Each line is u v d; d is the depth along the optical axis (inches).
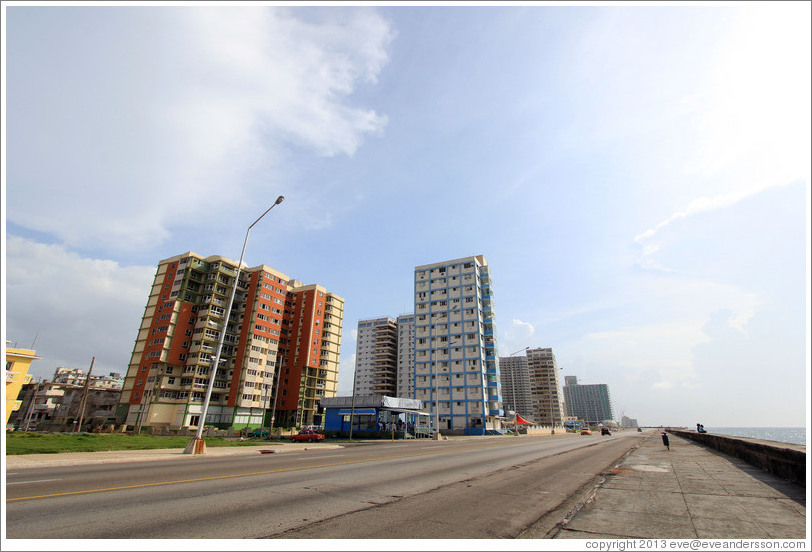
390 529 229.8
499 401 3479.3
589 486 387.5
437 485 384.8
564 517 263.1
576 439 1782.7
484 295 3811.5
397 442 1549.0
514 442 1459.2
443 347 3599.9
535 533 227.1
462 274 3784.5
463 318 3619.6
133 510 256.5
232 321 3597.4
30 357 1397.6
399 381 6186.0
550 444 1269.7
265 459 652.7
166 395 3073.3
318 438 1678.2
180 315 3280.0
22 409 3863.2
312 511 268.4
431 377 3565.5
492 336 3666.3
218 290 3503.9
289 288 4370.1
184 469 479.8
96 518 235.5
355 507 282.8
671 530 230.8
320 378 4141.2
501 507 290.5
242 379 3336.6
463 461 634.2
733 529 231.8
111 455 636.7
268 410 3821.4
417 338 3759.8
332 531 224.2
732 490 354.0
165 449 784.3
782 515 262.1
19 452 608.4
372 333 6678.2
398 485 380.8
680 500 312.7
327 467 524.7
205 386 3223.4
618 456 748.0
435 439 1967.3
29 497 285.6
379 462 602.9
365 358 6609.3
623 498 324.2
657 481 414.0
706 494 336.2
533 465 582.9
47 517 234.4
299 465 546.0
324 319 4330.7
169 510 259.3
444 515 264.4
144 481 370.3
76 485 339.9
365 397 2089.1
